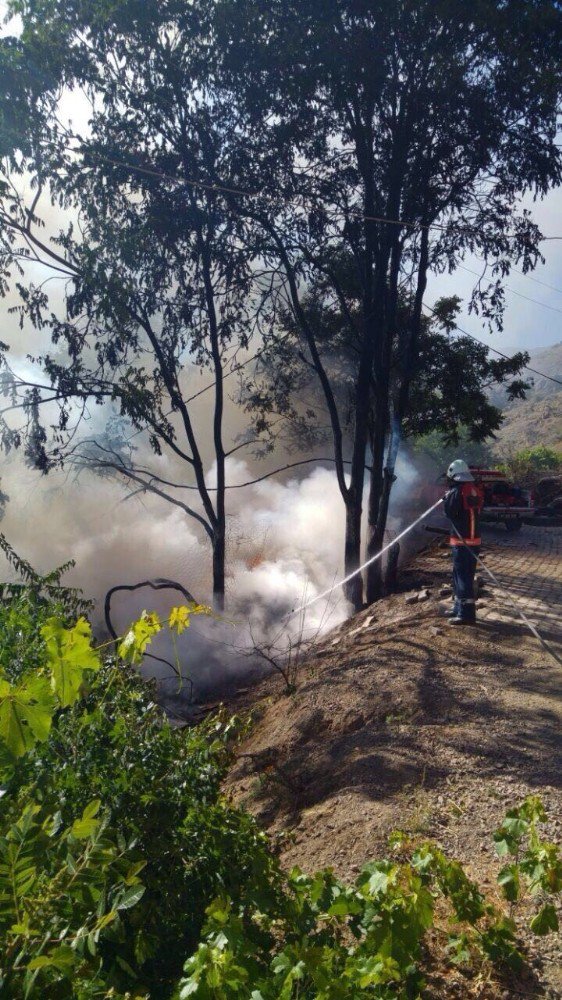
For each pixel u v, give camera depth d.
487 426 20.16
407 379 17.14
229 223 16.23
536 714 7.07
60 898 2.65
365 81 14.41
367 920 3.43
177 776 4.13
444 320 19.19
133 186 15.70
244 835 4.07
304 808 6.36
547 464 38.44
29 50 14.66
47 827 2.90
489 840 5.04
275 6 14.47
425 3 13.56
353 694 8.09
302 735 7.72
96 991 2.56
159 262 16.12
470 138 15.18
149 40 14.73
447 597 11.99
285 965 2.97
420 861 3.98
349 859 5.05
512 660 8.64
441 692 7.78
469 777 5.95
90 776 3.85
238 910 3.71
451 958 3.92
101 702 4.43
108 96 15.34
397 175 15.66
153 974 3.43
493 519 22.41
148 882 3.55
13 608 5.99
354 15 14.16
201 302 16.86
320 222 15.94
